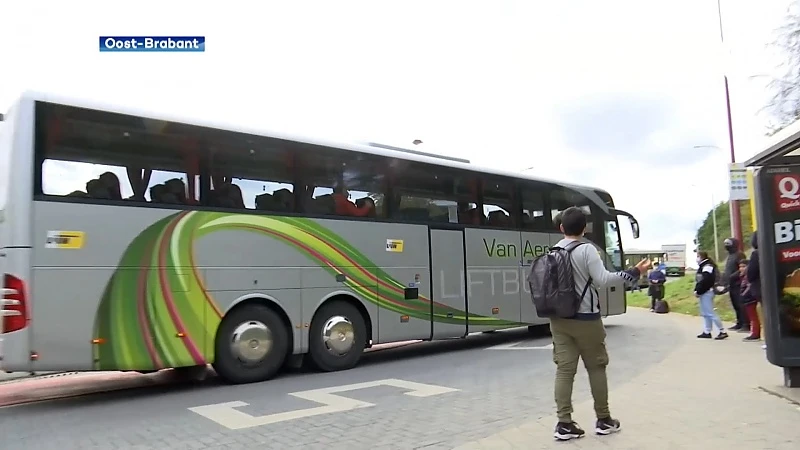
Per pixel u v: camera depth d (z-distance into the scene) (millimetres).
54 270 7824
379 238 11523
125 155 8570
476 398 7906
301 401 8016
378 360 12109
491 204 13977
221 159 9508
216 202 9367
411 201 12219
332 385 9219
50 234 7836
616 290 17219
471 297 13164
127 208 8484
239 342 9422
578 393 7812
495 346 14078
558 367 5664
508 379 9359
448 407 7398
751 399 6914
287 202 10219
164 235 8773
